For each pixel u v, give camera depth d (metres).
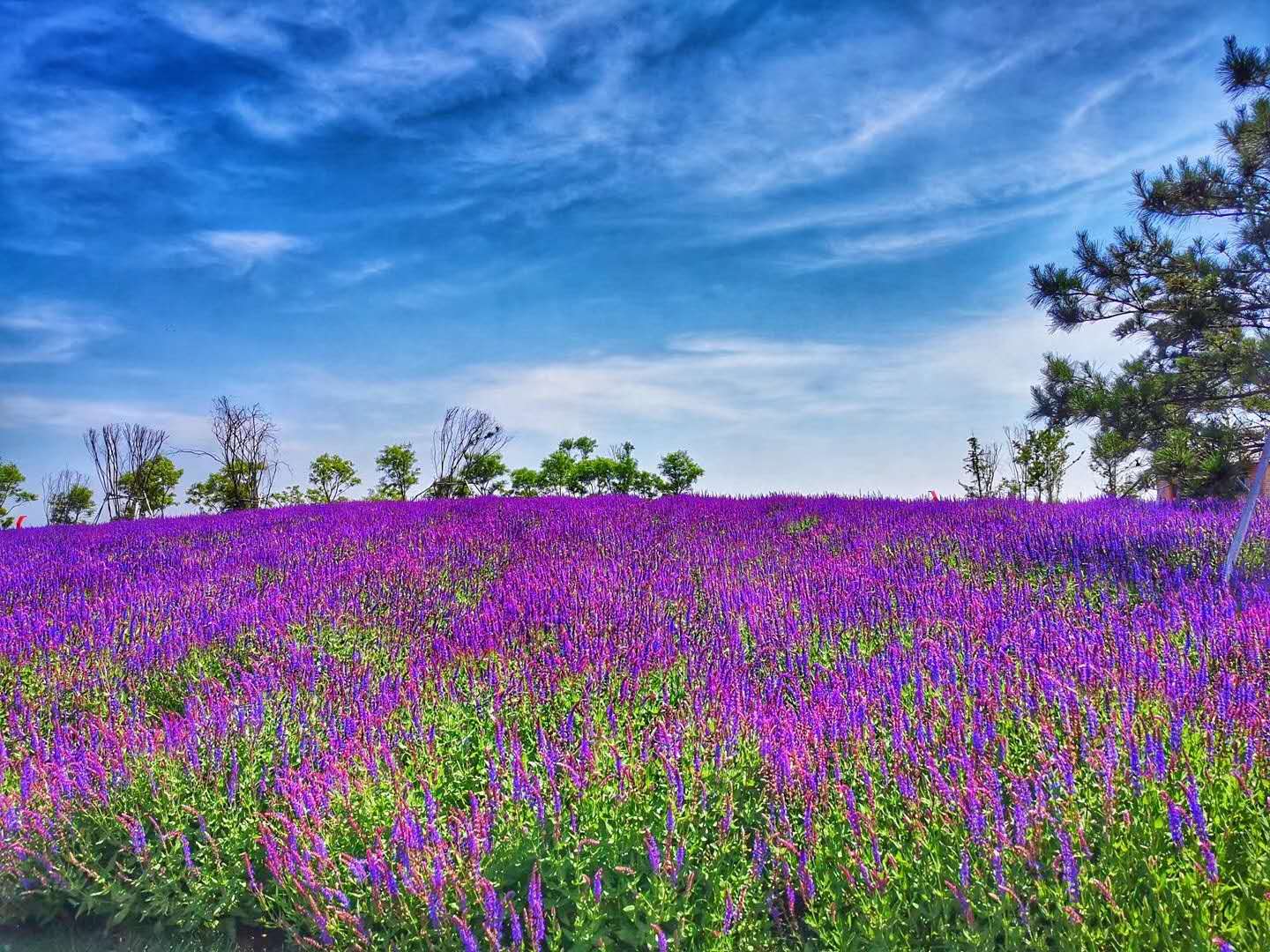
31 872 4.28
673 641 6.39
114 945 3.95
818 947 3.41
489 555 10.23
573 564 9.37
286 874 3.87
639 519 12.75
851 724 4.56
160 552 11.62
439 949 3.45
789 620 6.90
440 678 5.88
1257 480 7.26
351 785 4.44
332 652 6.79
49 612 8.45
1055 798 3.70
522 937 3.30
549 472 26.00
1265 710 4.15
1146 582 7.32
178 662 6.86
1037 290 13.82
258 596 8.56
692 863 3.77
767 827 3.97
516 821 3.99
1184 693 4.39
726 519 12.55
